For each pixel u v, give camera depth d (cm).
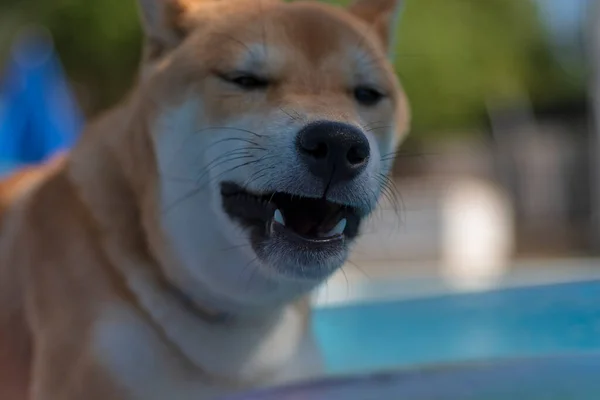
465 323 85
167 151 65
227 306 67
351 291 115
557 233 283
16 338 70
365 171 61
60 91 143
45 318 67
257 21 65
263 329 68
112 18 203
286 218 63
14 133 133
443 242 205
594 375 54
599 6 263
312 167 60
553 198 304
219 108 63
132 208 67
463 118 261
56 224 67
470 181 259
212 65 64
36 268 67
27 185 73
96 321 65
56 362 65
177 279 66
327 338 85
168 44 68
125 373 64
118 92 220
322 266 62
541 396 52
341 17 67
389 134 67
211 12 68
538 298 88
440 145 286
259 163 61
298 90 63
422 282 126
